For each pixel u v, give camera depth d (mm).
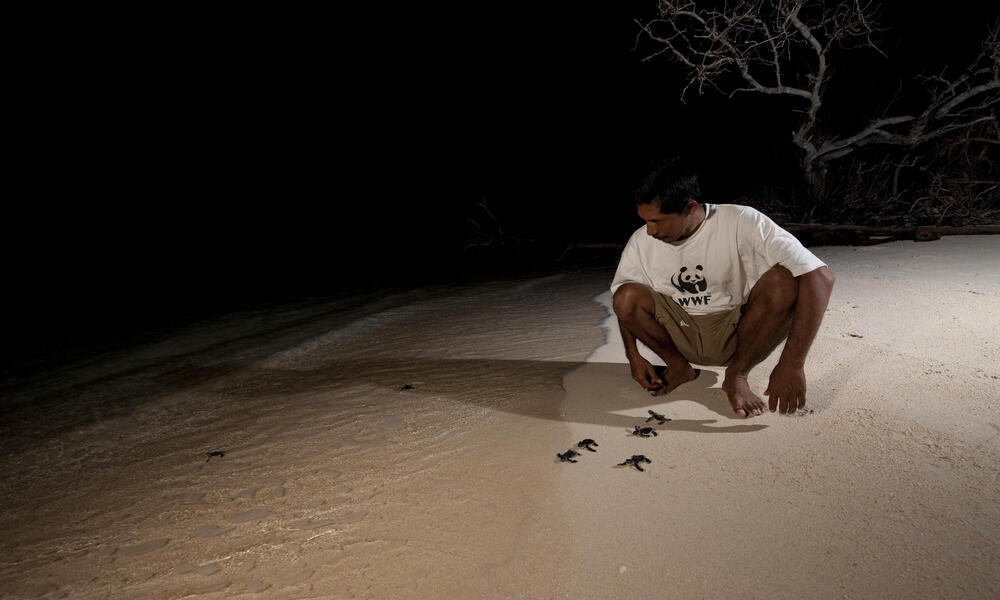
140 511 2566
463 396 3447
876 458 2422
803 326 2646
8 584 2154
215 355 5441
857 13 8812
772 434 2674
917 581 1778
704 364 3201
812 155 9727
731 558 1926
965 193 9070
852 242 8172
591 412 3029
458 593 1867
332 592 1920
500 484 2441
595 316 5109
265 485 2641
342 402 3588
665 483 2355
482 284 8031
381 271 10570
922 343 3639
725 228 2766
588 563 1950
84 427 3852
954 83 8797
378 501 2406
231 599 1937
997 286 4824
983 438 2518
